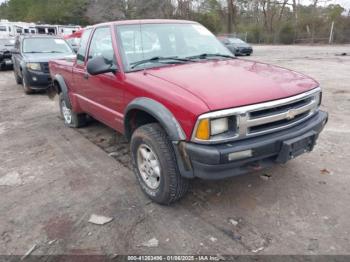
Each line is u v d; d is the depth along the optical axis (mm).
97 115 4543
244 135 2635
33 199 3484
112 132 5609
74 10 52969
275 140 2725
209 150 2529
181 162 2756
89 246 2707
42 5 59250
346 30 32375
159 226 2914
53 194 3568
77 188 3676
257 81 2965
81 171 4105
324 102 6918
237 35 38562
